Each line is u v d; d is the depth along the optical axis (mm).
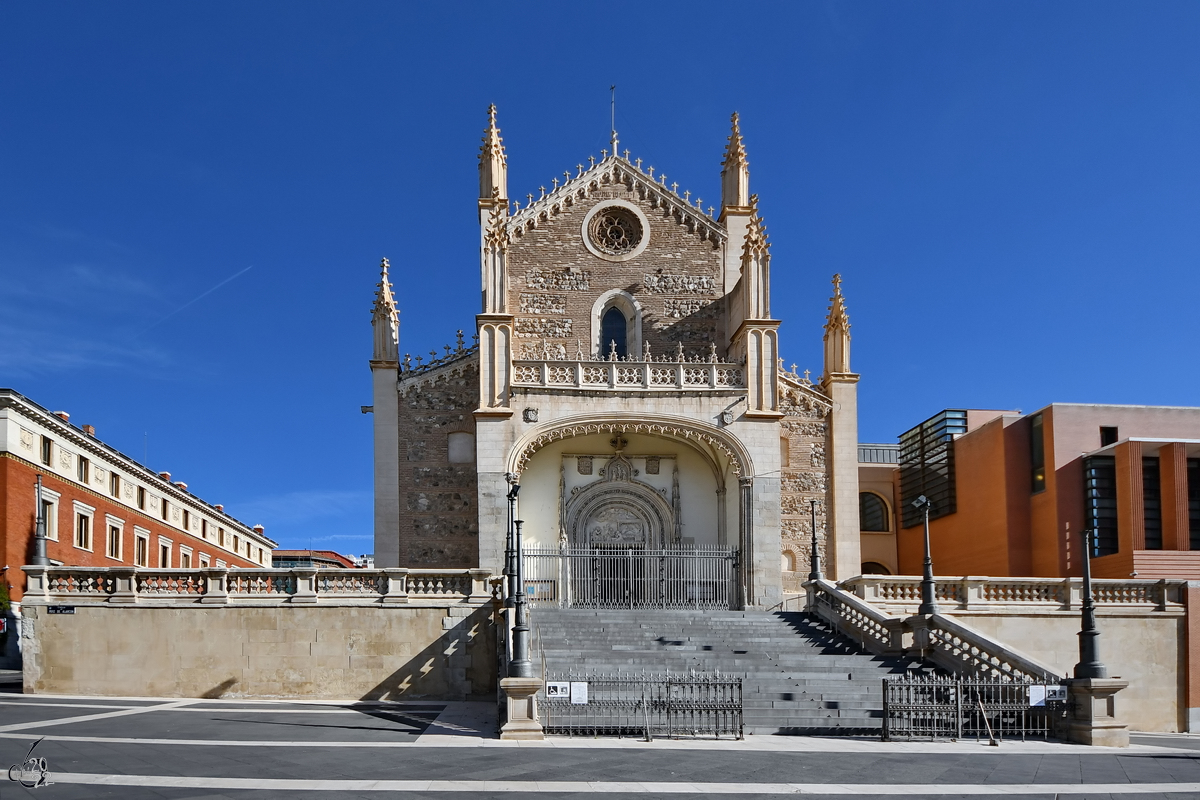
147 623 32812
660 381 41938
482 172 47812
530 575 43219
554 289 46500
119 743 20656
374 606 32969
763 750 21031
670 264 47312
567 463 44688
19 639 47438
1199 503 44312
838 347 46719
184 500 72812
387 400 43719
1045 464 47125
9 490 48156
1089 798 16047
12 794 14969
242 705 30016
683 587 41031
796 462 45531
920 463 57688
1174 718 35469
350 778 16656
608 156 47906
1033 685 24141
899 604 34688
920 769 18734
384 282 44688
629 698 26062
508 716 22734
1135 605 35906
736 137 48906
